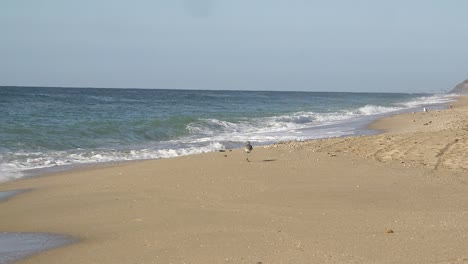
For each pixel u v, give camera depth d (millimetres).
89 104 54312
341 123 36719
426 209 10219
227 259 7473
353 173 13867
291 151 17797
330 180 13023
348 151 17828
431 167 14750
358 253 7531
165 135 27094
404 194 11539
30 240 8805
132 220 9859
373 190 11930
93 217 10180
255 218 9734
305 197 11320
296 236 8508
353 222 9305
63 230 9375
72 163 17797
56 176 15008
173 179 13469
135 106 53812
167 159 17047
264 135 28203
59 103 53625
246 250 7855
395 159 16109
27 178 14898
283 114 45625
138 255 7812
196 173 14109
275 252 7715
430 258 7207
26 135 22891
